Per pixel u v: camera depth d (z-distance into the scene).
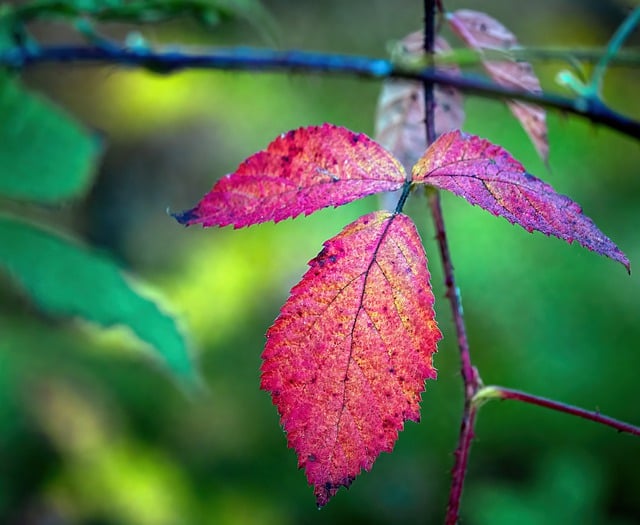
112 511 1.14
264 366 0.33
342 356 0.33
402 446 1.29
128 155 1.61
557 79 0.43
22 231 0.36
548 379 1.25
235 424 1.30
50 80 1.56
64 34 1.32
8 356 1.15
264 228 1.45
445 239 0.37
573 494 0.98
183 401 1.31
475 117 1.41
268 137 1.58
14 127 0.38
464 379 0.36
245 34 1.27
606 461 1.17
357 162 0.34
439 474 1.25
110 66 0.46
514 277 1.34
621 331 1.29
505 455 1.22
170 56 0.45
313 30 1.63
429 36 0.42
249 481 1.24
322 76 0.46
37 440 1.18
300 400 0.33
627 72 1.46
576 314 1.31
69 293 0.36
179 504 1.17
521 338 1.29
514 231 1.39
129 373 1.30
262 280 1.39
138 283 0.38
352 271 0.33
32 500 1.14
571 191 1.37
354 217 1.44
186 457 1.25
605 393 1.23
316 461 0.32
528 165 1.37
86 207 1.57
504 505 0.97
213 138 1.62
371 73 0.44
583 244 0.33
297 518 1.20
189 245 1.52
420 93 0.45
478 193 0.33
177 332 0.38
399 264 0.33
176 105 1.63
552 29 1.56
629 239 1.34
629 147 1.43
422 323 0.33
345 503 1.21
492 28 0.43
